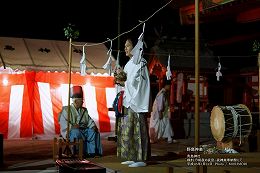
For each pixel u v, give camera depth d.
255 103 16.11
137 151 7.17
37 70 12.30
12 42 13.35
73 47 14.23
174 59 14.45
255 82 16.17
